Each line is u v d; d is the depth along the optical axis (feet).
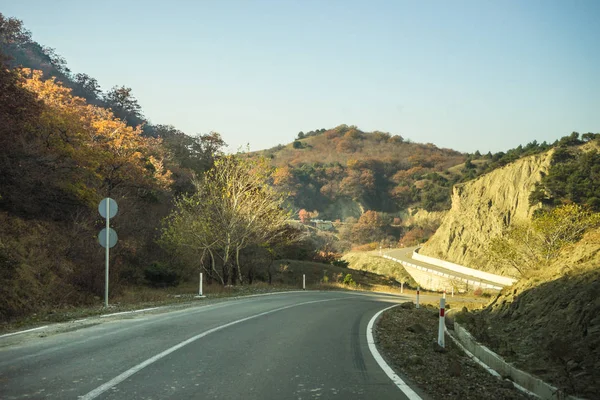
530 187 269.23
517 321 41.42
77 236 68.18
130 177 115.44
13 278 47.26
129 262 89.40
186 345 28.17
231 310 51.62
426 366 26.21
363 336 36.45
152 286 86.38
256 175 101.14
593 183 233.55
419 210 583.58
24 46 267.59
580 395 19.62
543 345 30.42
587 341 27.20
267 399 17.80
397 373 23.25
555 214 117.19
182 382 19.76
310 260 239.09
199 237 96.37
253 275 138.00
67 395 17.39
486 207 291.58
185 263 106.01
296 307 60.75
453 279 218.18
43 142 77.92
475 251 276.00
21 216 64.54
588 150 269.03
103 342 28.53
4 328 34.35
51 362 22.82
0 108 66.18
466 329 41.91
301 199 640.58
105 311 45.83
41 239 61.41
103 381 19.48
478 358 32.86
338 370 23.40
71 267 60.13
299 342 31.68
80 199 77.30
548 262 51.49
